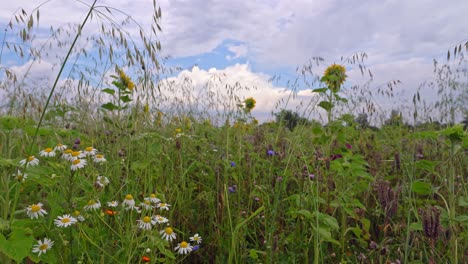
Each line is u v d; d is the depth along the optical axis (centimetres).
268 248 59
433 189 59
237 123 140
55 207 48
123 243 53
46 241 44
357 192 82
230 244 64
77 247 50
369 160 106
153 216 55
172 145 96
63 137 81
